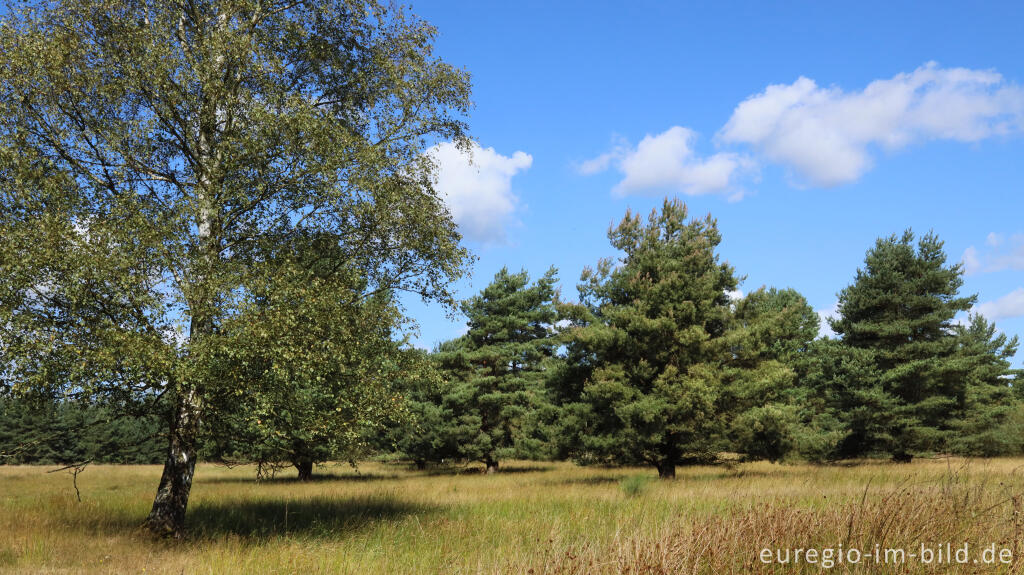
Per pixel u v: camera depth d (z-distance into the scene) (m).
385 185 12.34
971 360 30.98
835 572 5.41
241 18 12.47
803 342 42.91
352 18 13.30
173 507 11.41
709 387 21.64
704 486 16.34
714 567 5.27
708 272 24.89
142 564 8.99
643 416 21.06
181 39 12.02
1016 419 32.34
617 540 5.76
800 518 6.31
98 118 11.09
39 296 10.09
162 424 11.96
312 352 10.48
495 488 20.36
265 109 11.21
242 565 8.70
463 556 8.88
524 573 5.70
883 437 30.89
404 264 13.51
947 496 7.15
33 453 56.03
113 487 25.06
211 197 11.36
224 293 9.88
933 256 33.12
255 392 10.51
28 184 10.13
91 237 9.81
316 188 11.42
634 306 23.61
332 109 13.34
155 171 11.97
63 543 10.45
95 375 9.38
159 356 9.18
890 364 32.69
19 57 10.23
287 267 10.77
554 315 38.94
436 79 13.53
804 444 28.78
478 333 37.84
